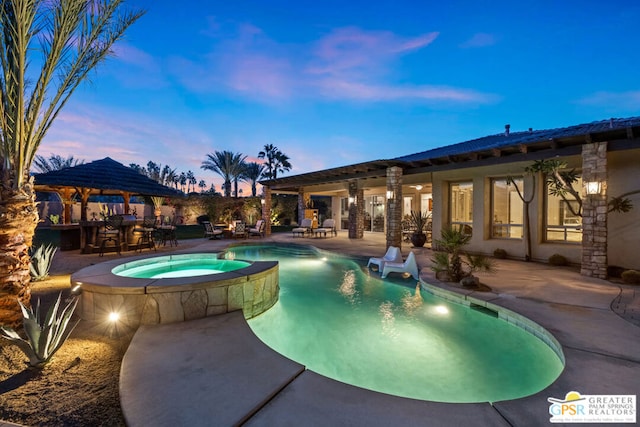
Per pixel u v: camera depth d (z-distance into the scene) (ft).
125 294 13.43
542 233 30.35
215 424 6.61
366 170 41.70
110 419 7.07
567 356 9.98
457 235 22.00
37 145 12.32
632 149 21.86
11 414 7.20
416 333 15.07
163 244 42.39
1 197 11.17
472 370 11.68
